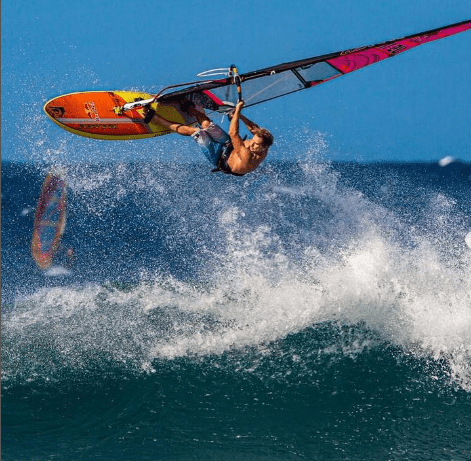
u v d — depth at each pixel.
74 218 48.78
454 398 18.22
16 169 82.88
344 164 120.50
